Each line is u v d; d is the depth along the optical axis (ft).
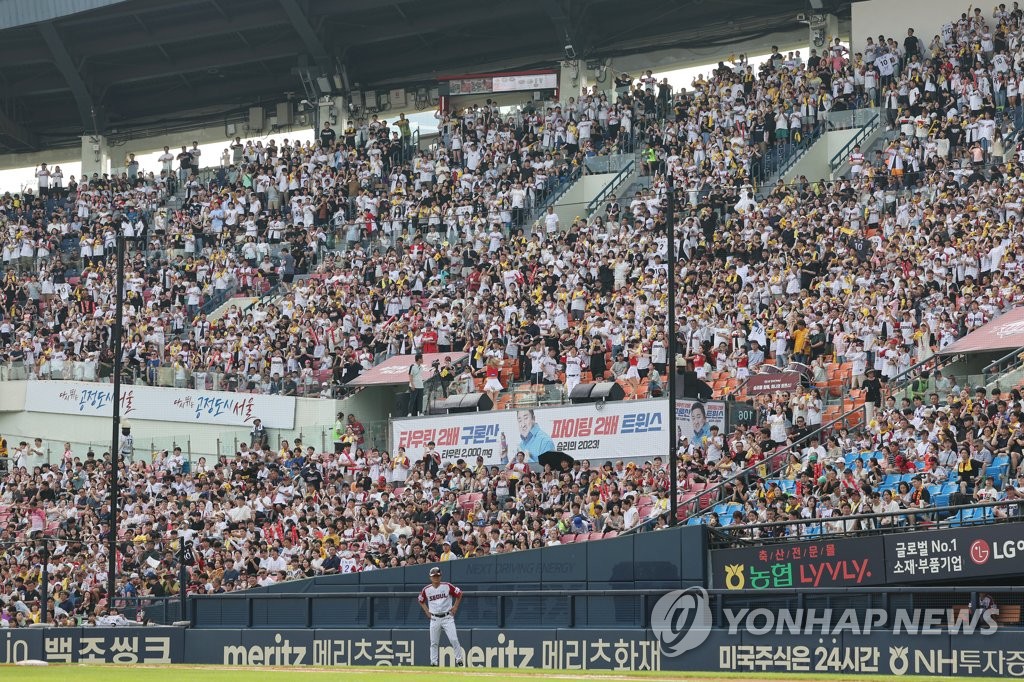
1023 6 293.23
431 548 189.57
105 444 278.26
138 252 334.85
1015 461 168.35
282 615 169.27
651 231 270.67
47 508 246.06
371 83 383.86
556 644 149.48
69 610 205.26
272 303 301.63
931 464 176.45
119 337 200.34
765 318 235.61
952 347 209.26
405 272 287.28
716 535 155.33
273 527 215.31
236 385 276.21
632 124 319.47
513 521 195.42
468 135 334.03
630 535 157.17
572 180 309.63
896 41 301.63
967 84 274.36
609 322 246.47
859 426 199.93
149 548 212.64
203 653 170.09
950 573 140.97
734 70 317.63
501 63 370.73
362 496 224.53
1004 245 225.76
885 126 284.82
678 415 216.74
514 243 287.28
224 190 339.98
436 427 242.78
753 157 288.92
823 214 258.16
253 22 352.08
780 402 208.33
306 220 321.11
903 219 247.50
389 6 347.77
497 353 252.83
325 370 270.26
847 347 221.87
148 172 369.71
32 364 299.99
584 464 210.59
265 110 394.93
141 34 362.53
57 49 364.58
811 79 298.56
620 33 352.69
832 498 170.91
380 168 332.19
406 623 161.99
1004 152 265.13
